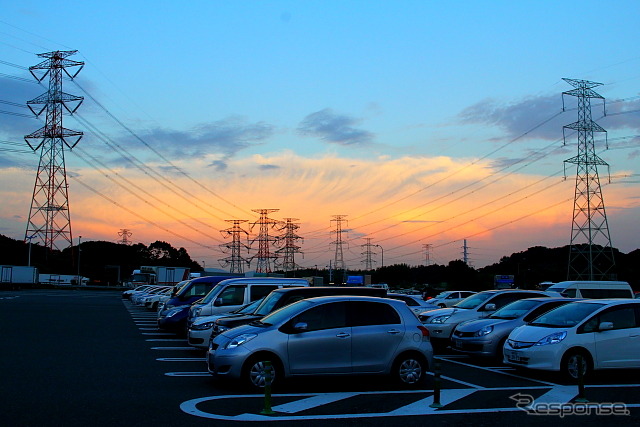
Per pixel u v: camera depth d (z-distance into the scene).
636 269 72.81
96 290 81.62
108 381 11.01
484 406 9.39
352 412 8.83
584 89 54.16
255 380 10.19
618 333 12.05
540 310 14.75
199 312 16.91
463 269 82.75
